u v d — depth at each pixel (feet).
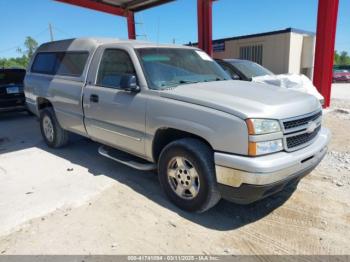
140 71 12.75
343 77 92.17
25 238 10.13
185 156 11.08
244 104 10.14
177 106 11.17
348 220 10.94
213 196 10.65
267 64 60.85
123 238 10.09
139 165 13.41
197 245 9.73
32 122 29.76
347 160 16.62
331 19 30.04
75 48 17.13
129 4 43.86
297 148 10.47
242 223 10.94
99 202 12.45
